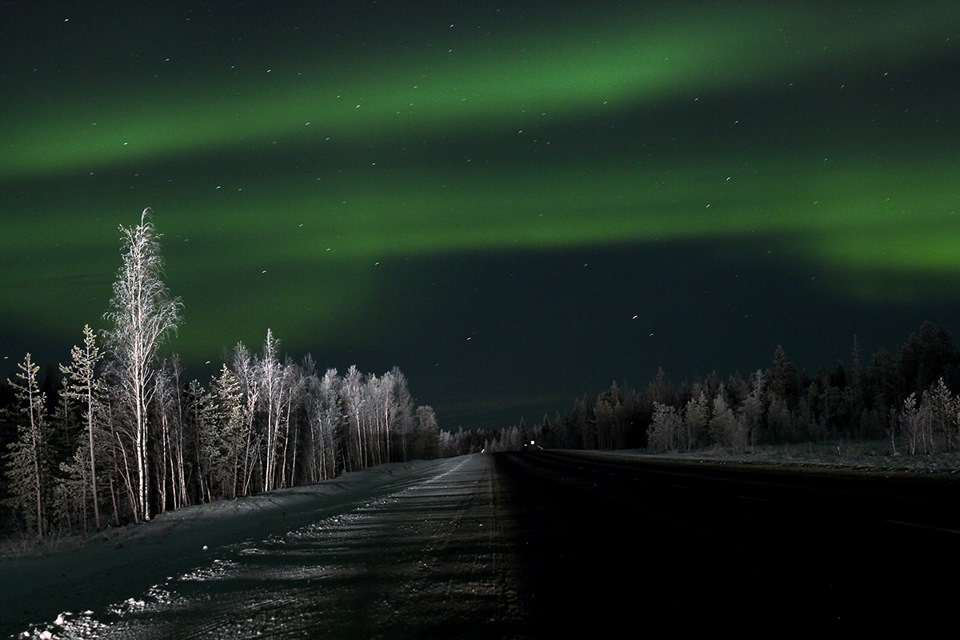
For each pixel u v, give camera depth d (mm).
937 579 7867
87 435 48688
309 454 79562
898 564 8828
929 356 112750
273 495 44656
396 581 10617
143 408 31047
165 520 30438
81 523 54250
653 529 14250
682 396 160500
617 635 6613
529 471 48094
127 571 14703
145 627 8602
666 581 8992
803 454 48188
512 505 22891
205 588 11172
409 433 135625
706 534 12914
